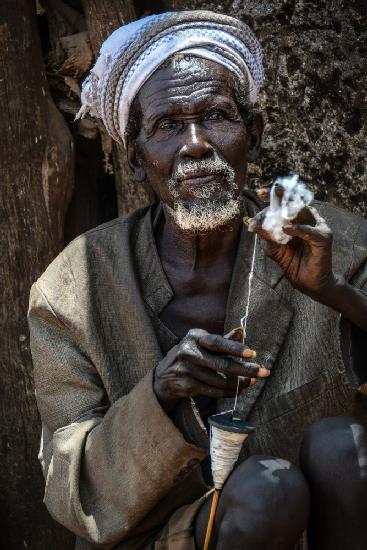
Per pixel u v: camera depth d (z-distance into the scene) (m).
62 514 2.84
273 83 3.73
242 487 2.39
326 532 2.48
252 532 2.37
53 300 3.03
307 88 3.72
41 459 3.02
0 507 3.77
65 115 3.95
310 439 2.52
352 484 2.45
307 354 2.91
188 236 2.97
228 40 2.92
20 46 3.72
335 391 2.89
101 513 2.77
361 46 3.76
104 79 3.01
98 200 4.12
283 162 3.74
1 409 3.75
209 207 2.79
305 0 3.72
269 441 2.88
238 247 2.99
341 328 2.79
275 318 2.93
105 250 3.04
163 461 2.64
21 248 3.73
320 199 3.75
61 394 3.01
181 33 2.89
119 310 2.98
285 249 2.57
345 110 3.74
